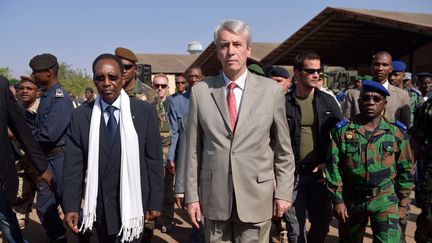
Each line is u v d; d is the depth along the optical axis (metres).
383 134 3.29
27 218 4.66
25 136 3.51
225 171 2.59
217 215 2.64
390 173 3.27
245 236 2.68
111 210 2.90
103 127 2.92
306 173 3.75
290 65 20.30
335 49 18.22
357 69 20.81
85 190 2.90
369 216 3.30
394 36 16.28
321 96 3.76
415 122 3.42
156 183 3.04
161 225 5.62
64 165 2.96
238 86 2.65
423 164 3.29
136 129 2.95
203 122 2.66
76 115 2.97
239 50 2.56
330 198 3.39
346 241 3.48
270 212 2.70
